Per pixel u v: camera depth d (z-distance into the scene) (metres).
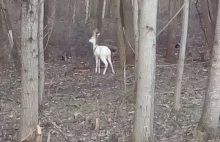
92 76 17.05
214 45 8.27
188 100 12.38
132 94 12.26
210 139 8.52
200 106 11.61
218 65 8.27
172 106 11.71
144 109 7.79
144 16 7.46
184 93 13.24
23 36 7.68
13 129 9.89
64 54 21.70
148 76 7.66
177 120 10.30
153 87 7.77
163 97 12.81
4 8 16.77
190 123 9.98
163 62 18.98
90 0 35.22
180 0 19.27
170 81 15.15
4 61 19.61
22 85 7.92
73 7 30.08
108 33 25.84
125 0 16.94
